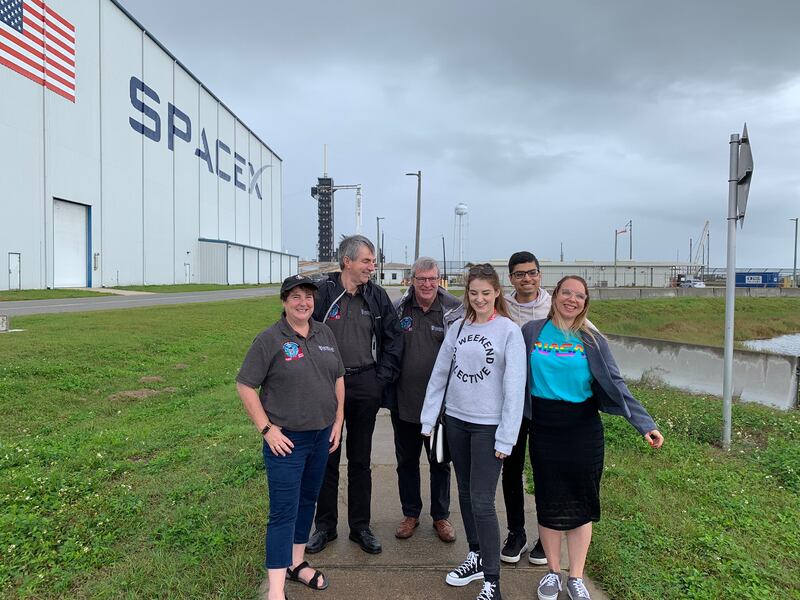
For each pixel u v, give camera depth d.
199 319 18.39
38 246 31.53
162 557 3.28
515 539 3.44
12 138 29.38
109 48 37.91
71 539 3.49
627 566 3.21
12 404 7.13
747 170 5.50
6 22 28.78
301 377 2.84
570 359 2.89
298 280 2.82
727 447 5.50
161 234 46.31
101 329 14.14
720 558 3.30
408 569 3.26
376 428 6.59
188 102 51.38
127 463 5.01
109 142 38.22
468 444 3.02
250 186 71.44
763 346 22.23
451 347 3.14
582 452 2.89
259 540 3.49
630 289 32.22
